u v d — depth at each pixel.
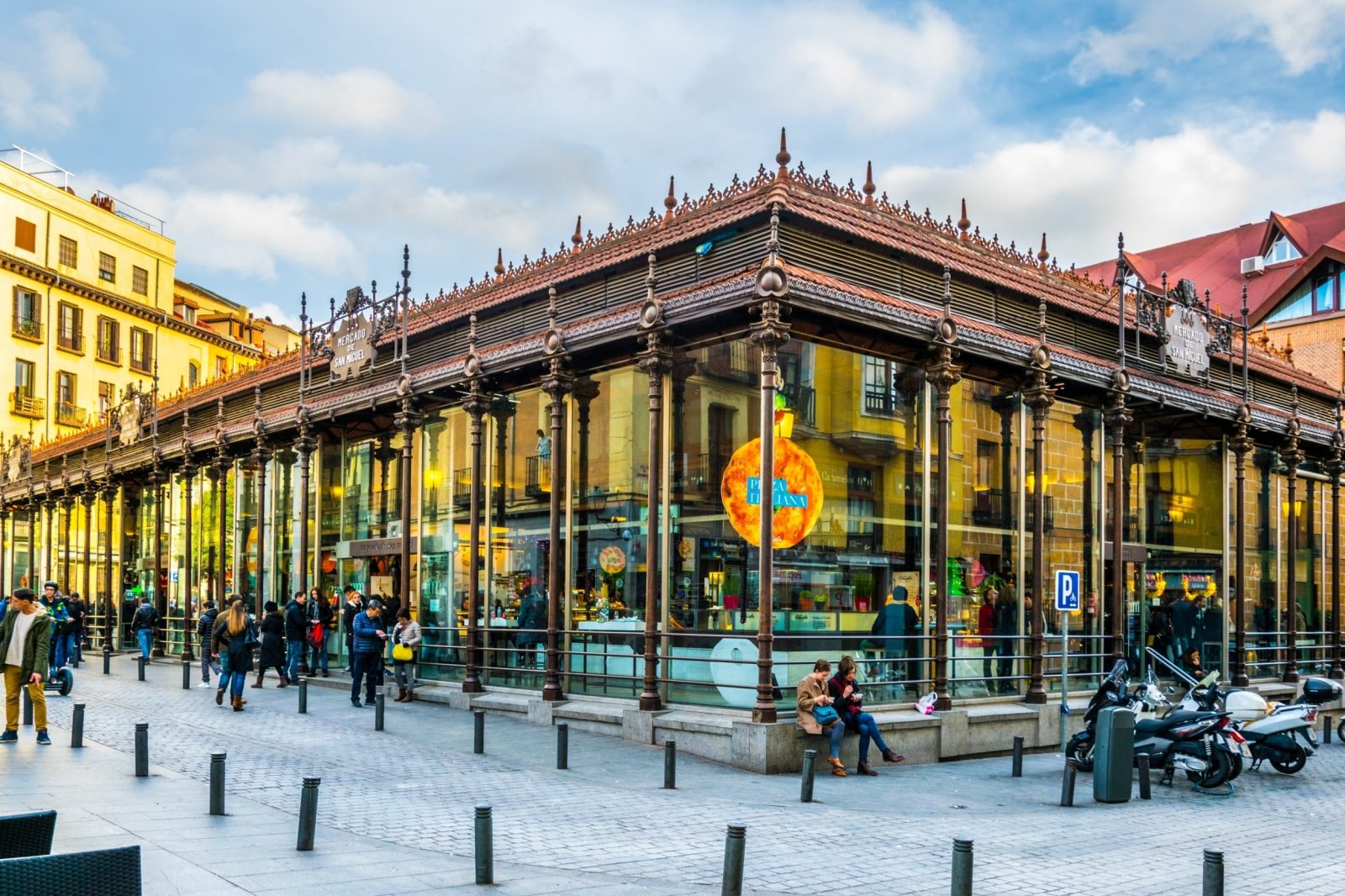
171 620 33.97
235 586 30.75
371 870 9.09
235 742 16.42
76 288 65.88
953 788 14.80
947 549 18.75
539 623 20.27
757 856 10.18
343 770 14.34
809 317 16.64
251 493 30.47
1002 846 10.96
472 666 21.44
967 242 20.70
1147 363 23.83
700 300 16.72
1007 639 19.83
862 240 17.72
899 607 17.89
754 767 15.04
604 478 19.08
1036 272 22.25
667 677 17.45
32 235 63.75
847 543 17.30
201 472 32.97
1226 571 25.59
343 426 26.88
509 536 21.25
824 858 10.16
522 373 20.97
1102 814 13.29
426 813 11.76
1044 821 12.59
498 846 10.28
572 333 19.16
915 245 18.92
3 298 61.41
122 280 70.19
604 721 17.83
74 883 4.91
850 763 16.00
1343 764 19.17
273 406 30.06
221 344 78.56
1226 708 18.53
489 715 19.95
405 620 22.31
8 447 55.91
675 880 9.20
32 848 5.60
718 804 12.77
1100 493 22.41
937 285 19.25
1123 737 14.23
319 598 26.52
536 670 20.11
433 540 23.59
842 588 17.14
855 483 17.52
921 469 18.42
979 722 18.17
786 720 15.49
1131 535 23.55
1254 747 17.72
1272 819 13.41
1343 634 30.05
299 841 9.68
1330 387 31.14
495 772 14.55
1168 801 14.57
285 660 26.41
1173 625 24.30
